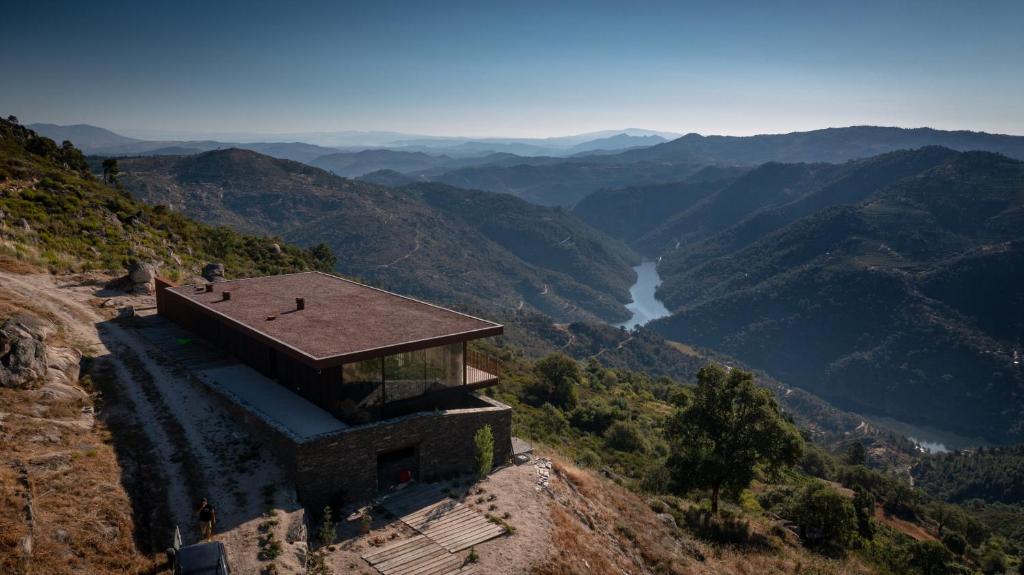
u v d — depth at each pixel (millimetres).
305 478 17375
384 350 19547
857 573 27953
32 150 83562
